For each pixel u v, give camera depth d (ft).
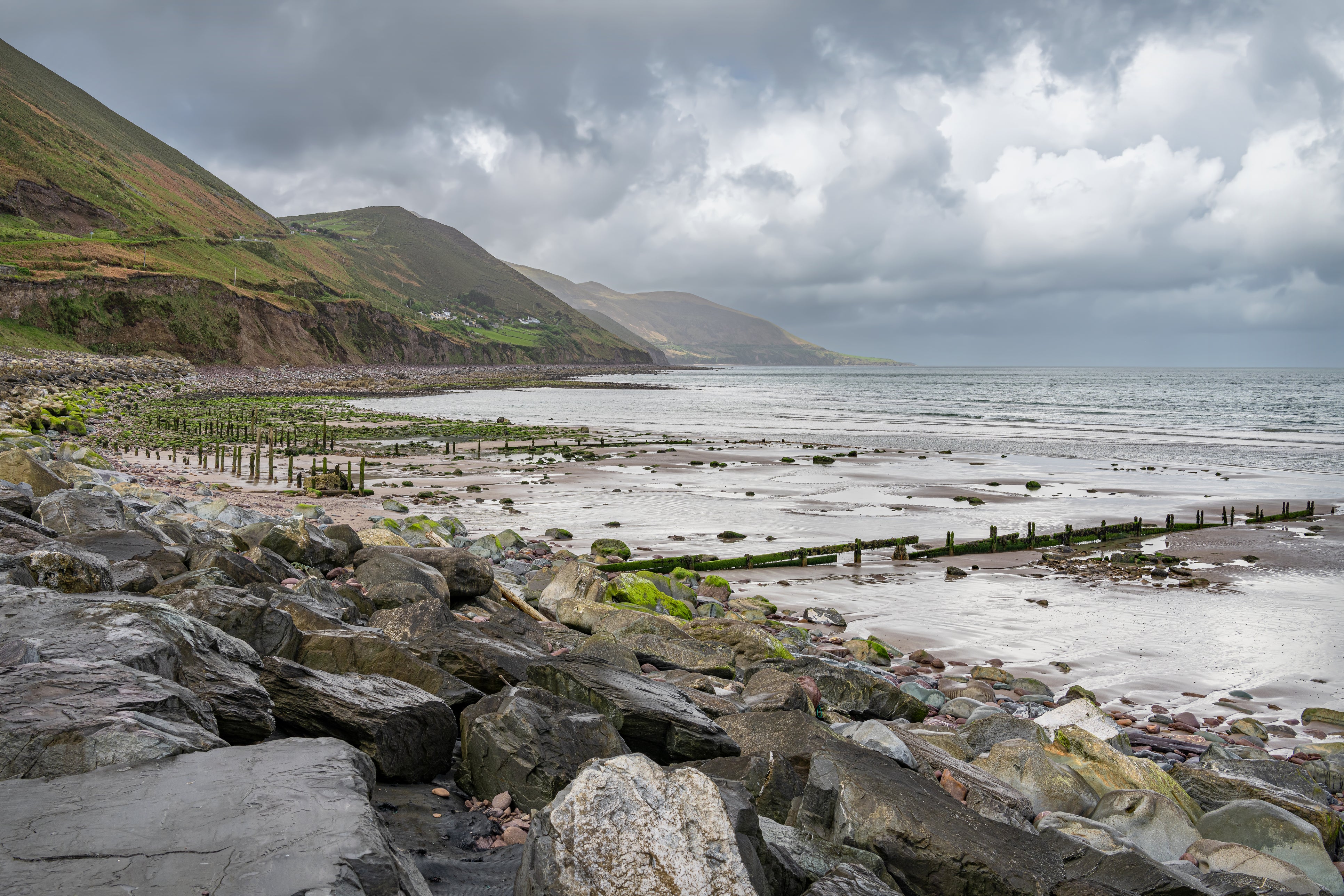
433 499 104.63
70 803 12.45
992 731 31.83
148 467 114.52
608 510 102.17
